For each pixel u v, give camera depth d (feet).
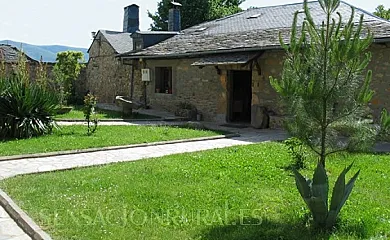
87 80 77.82
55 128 34.86
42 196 16.01
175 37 59.41
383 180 18.74
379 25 33.91
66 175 19.83
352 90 12.75
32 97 32.73
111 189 17.02
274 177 19.25
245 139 33.76
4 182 18.37
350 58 12.30
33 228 12.64
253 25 49.16
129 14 80.89
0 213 14.69
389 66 31.53
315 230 12.32
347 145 13.12
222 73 45.70
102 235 12.05
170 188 17.20
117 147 28.30
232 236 11.94
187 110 48.60
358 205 14.80
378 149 28.22
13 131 31.48
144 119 46.21
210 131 37.22
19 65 36.01
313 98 12.68
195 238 11.87
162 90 56.49
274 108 40.70
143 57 53.98
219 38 48.37
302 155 19.76
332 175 19.74
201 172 20.27
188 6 92.02
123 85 64.54
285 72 13.14
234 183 18.20
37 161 23.71
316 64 12.79
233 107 49.47
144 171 20.54
